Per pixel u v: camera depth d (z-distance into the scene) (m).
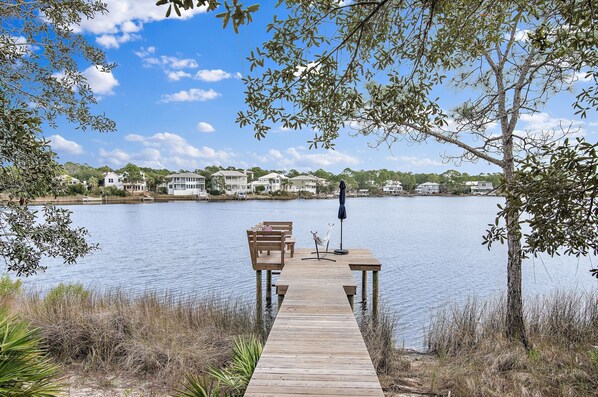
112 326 6.76
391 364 6.30
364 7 3.74
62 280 16.22
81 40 5.81
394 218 50.88
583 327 7.26
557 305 7.91
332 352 3.94
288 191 118.69
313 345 4.14
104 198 89.06
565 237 3.03
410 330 9.54
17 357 3.60
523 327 7.04
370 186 147.38
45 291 12.88
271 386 3.19
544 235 3.01
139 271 18.20
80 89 5.90
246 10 1.89
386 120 4.04
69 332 6.34
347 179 148.25
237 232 35.47
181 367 5.73
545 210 2.90
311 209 69.75
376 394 3.06
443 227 39.53
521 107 6.40
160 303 8.96
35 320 6.70
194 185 108.44
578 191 2.72
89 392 5.17
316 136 4.10
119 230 36.53
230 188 111.44
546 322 7.54
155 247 26.19
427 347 7.72
